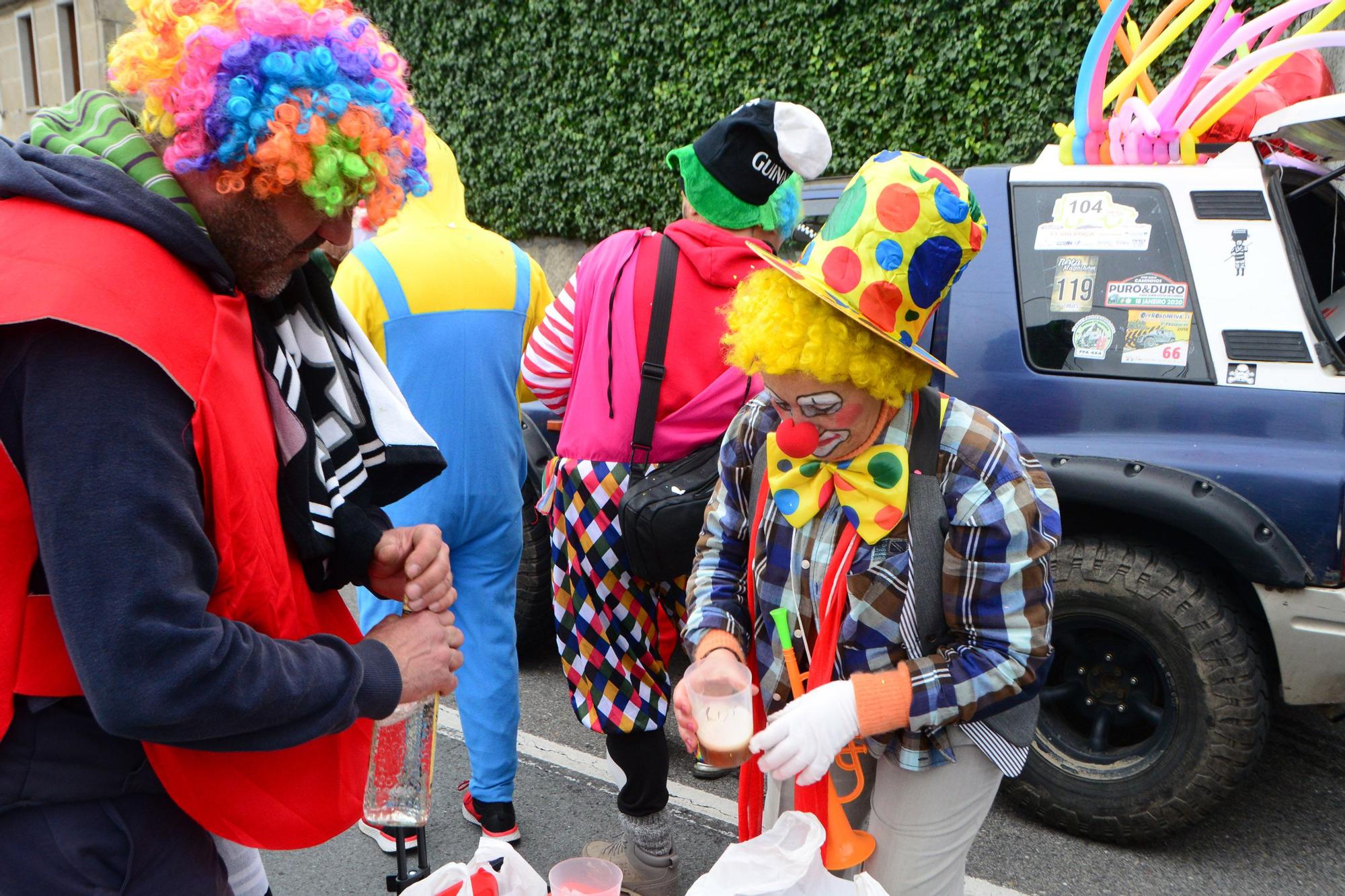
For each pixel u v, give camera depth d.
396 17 11.46
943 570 1.57
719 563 1.85
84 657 1.04
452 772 3.34
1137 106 3.20
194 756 1.22
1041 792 2.94
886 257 1.46
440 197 2.70
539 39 10.17
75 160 1.15
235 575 1.20
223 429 1.16
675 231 2.42
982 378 3.06
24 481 1.06
